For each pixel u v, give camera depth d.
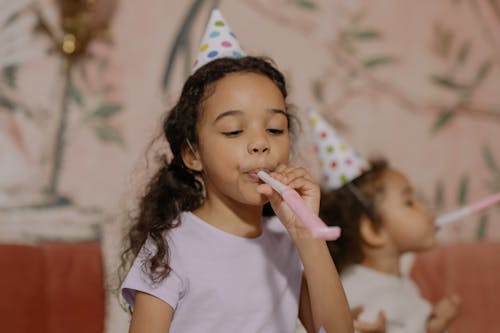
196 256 0.88
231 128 0.85
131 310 0.98
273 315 0.90
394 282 1.33
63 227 1.53
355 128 1.71
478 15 1.79
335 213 1.34
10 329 1.22
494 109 1.79
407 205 1.35
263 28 1.67
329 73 1.71
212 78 0.89
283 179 0.84
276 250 0.94
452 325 1.49
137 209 1.25
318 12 1.71
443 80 1.77
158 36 1.61
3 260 1.25
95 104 1.57
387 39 1.75
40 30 1.55
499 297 1.52
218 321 0.86
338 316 0.86
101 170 1.57
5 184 1.52
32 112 1.54
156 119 1.59
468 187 1.76
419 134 1.75
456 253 1.55
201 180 0.99
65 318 1.29
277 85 0.92
